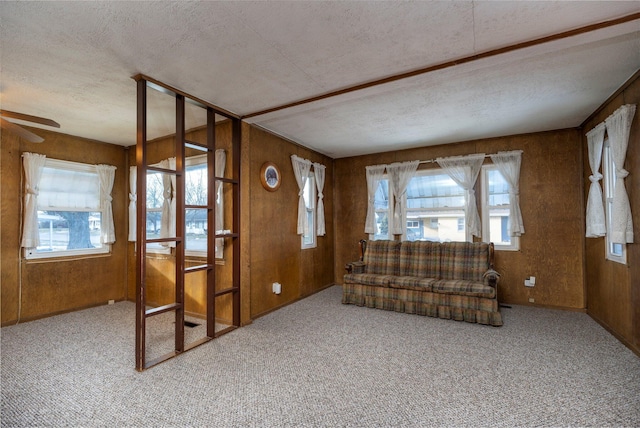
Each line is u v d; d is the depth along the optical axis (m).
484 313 3.75
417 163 5.29
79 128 4.28
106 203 4.93
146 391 2.34
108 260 5.01
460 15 1.99
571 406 2.10
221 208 3.96
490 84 2.97
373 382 2.43
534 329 3.57
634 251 2.90
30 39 2.18
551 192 4.42
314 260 5.45
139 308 2.68
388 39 2.25
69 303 4.52
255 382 2.45
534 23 2.08
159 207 4.73
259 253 4.17
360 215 5.93
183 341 3.03
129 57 2.45
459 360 2.80
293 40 2.24
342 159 6.12
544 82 2.93
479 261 4.34
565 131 4.36
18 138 4.05
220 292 3.51
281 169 4.68
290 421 1.98
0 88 3.00
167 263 4.57
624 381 2.40
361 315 4.15
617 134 3.02
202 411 2.09
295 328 3.67
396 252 4.90
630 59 2.52
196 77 2.81
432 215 5.27
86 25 2.03
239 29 2.10
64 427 1.94
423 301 4.13
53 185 4.41
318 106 3.47
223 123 4.01
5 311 3.89
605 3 1.89
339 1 1.84
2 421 2.00
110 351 3.07
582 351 2.95
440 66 2.63
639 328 2.83
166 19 1.98
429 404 2.14
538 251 4.48
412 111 3.66
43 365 2.77
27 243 4.01
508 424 1.93
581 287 4.24
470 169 4.83
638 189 2.79
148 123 4.07
